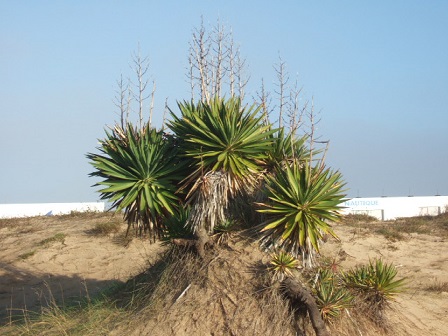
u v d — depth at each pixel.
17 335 11.09
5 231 22.53
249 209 10.25
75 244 19.94
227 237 10.27
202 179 9.61
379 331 10.12
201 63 13.62
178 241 10.20
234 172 9.66
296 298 9.30
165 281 10.30
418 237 20.98
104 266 18.17
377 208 41.53
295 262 9.41
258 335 9.08
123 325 10.01
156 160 9.80
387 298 10.36
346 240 19.39
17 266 18.75
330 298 9.52
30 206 34.88
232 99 10.05
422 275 16.38
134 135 10.23
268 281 9.49
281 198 9.33
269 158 10.18
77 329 10.36
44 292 16.84
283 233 9.34
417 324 11.17
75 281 17.39
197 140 9.52
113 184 9.72
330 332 9.50
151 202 9.85
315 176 9.48
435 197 42.81
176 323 9.56
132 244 19.22
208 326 9.37
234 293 9.60
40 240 20.81
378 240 19.83
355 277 10.45
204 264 10.10
